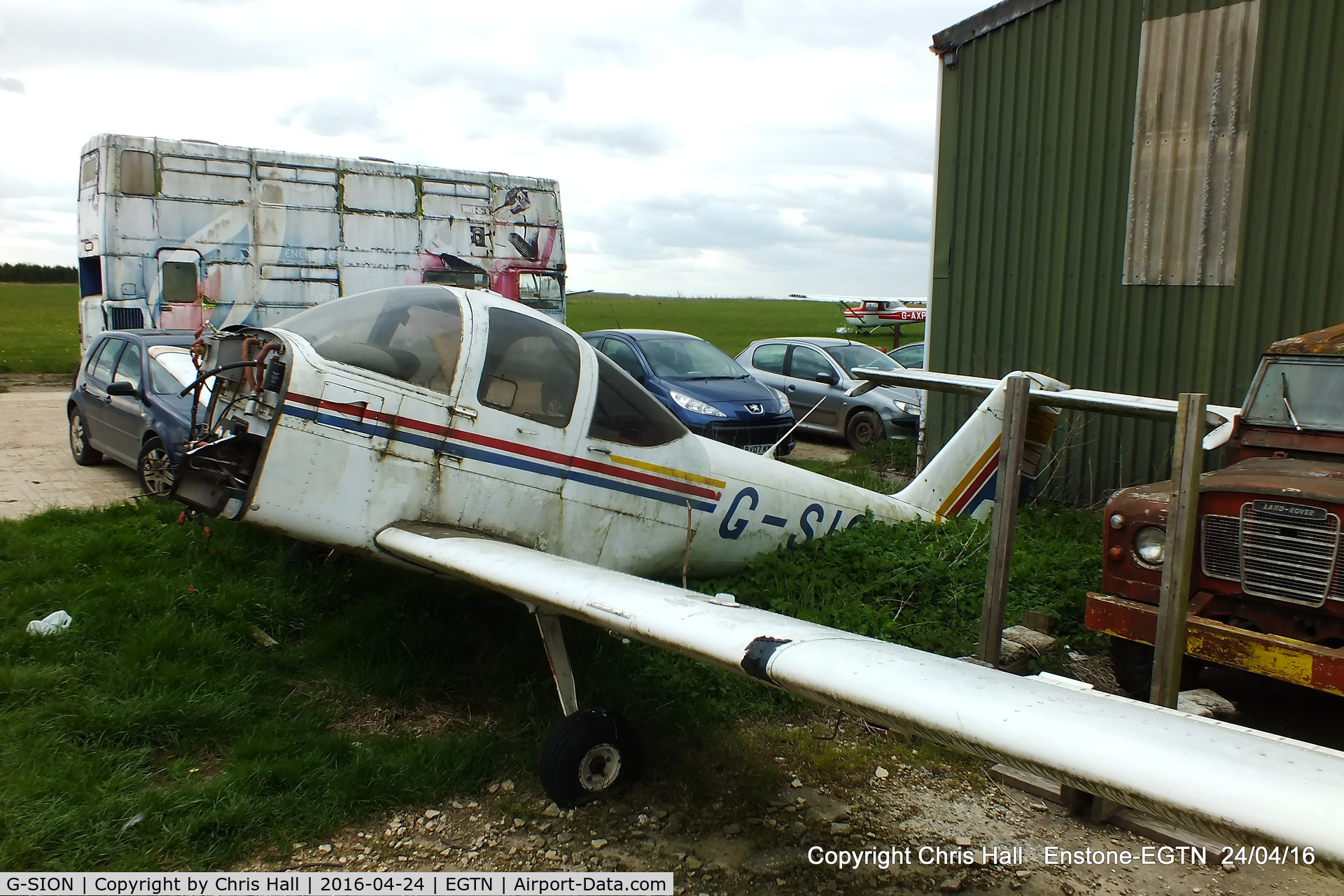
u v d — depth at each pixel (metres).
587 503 4.63
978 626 4.93
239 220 10.86
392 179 11.92
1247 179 7.31
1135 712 2.10
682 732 3.83
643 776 3.58
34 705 3.69
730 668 2.60
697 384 10.30
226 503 3.81
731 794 3.50
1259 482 3.83
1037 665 4.65
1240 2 7.23
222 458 3.82
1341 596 3.55
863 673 2.32
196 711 3.67
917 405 11.62
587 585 3.20
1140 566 4.13
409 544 3.80
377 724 3.90
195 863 2.88
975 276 9.52
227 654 4.25
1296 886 3.06
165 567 5.34
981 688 2.22
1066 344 8.67
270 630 4.66
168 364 7.66
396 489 4.00
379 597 4.86
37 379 18.39
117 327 10.19
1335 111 6.81
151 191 10.28
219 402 4.07
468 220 12.63
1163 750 1.87
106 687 3.83
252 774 3.25
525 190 13.14
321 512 3.83
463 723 3.96
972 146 9.43
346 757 3.50
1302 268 7.06
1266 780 1.73
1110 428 8.34
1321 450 4.43
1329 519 3.57
